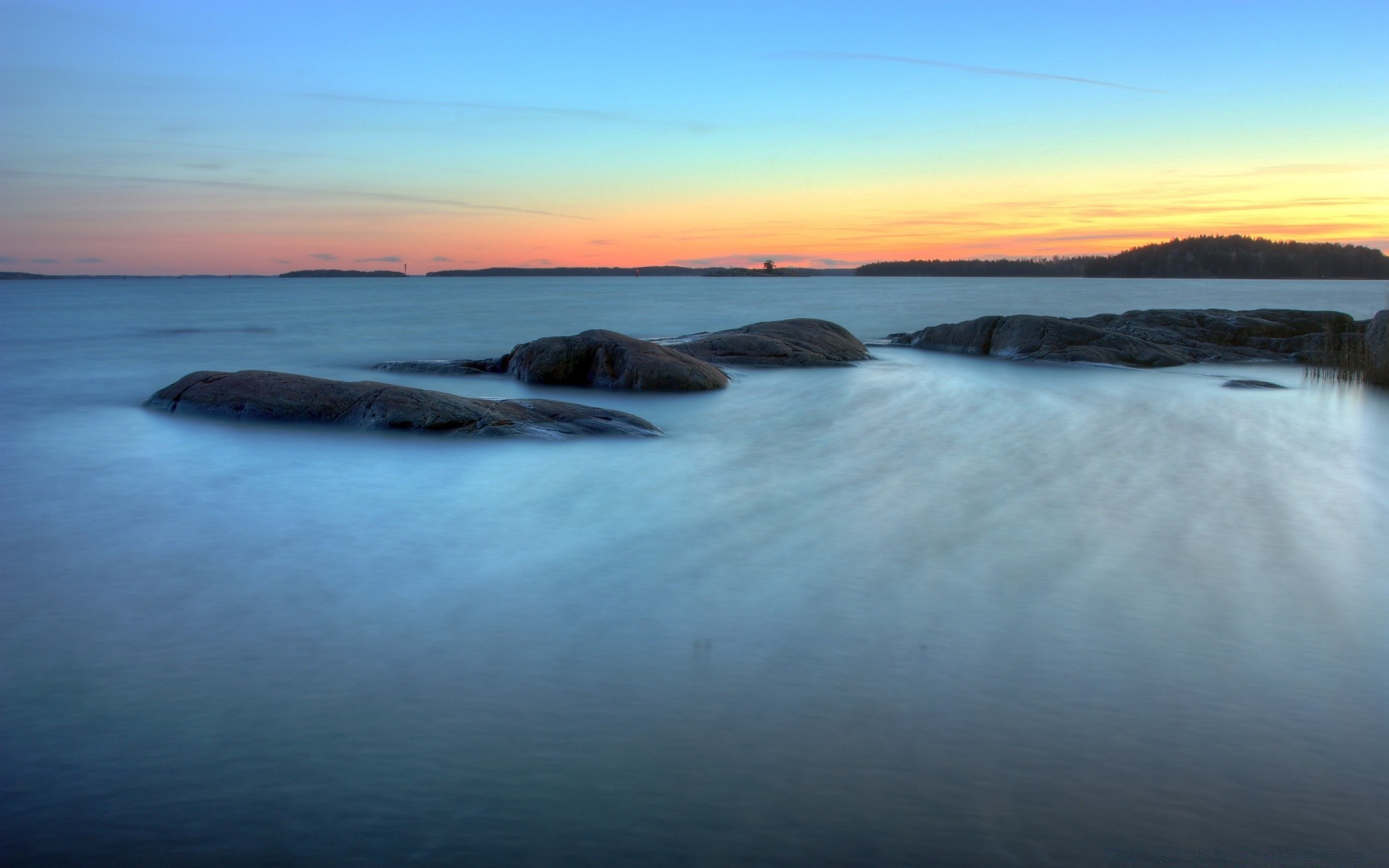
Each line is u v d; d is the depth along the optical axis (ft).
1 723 15.14
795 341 89.71
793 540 26.53
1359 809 13.03
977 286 510.58
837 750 14.44
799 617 20.20
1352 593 21.88
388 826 12.42
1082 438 45.52
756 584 22.45
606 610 20.61
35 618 19.99
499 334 126.52
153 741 14.61
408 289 445.37
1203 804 13.12
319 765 13.91
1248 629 19.58
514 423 44.45
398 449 40.34
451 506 30.53
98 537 26.66
